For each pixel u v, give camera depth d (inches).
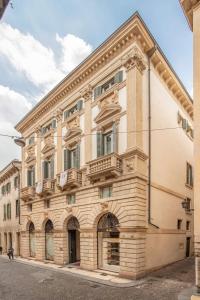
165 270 644.1
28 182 1114.1
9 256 1063.6
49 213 900.0
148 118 682.2
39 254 936.9
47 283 559.8
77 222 781.9
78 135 820.6
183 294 440.5
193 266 689.6
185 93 898.1
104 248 684.7
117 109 680.4
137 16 636.7
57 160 909.8
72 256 821.9
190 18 481.1
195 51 435.8
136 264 570.6
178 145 861.8
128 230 598.9
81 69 807.1
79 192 766.5
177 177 827.4
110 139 717.3
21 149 1195.9
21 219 1112.8
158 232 666.8
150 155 667.4
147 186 644.1
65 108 915.4
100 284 539.8
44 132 1033.5
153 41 691.4
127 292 471.2
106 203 663.1
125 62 676.7
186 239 842.8
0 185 1590.8
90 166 707.4
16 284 561.3
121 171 640.4
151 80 722.2
